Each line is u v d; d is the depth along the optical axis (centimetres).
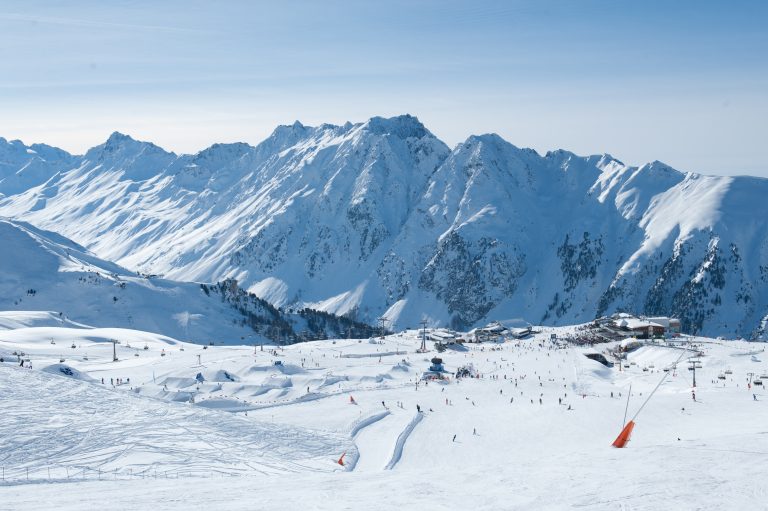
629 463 3481
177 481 4300
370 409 10644
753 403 10212
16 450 5575
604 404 10644
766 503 2572
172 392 12275
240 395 12975
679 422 8800
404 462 7250
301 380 14262
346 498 3005
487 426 9269
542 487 3028
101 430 6288
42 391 7350
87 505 3164
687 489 2808
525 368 16788
